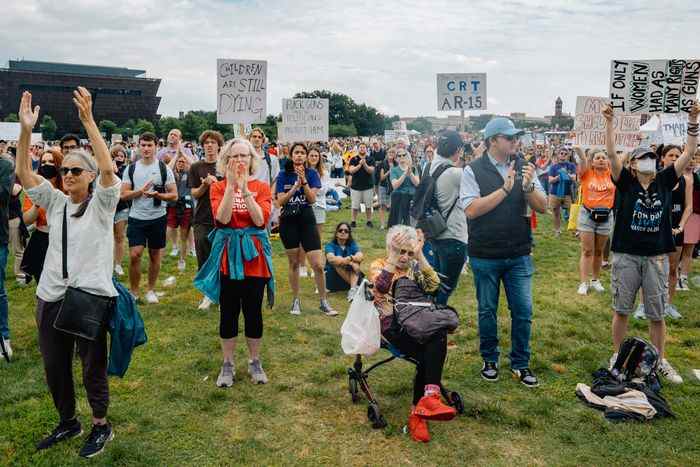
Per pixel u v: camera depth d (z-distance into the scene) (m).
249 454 3.87
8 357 5.29
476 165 4.89
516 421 4.29
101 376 3.86
